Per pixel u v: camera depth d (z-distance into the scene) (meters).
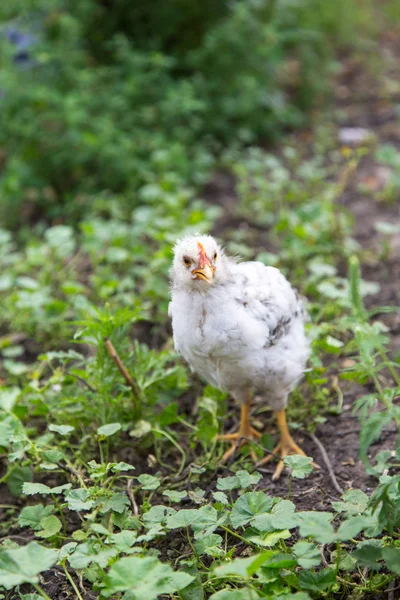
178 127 1.92
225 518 1.09
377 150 1.79
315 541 1.11
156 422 1.27
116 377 1.26
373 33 2.74
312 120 2.17
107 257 1.55
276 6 2.17
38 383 1.36
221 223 1.70
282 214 1.63
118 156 1.77
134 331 1.46
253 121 2.02
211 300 1.14
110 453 1.26
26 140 1.81
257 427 1.29
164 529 1.14
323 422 1.28
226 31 2.02
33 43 1.91
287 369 1.18
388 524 1.04
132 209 1.74
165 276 1.51
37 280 1.59
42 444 1.22
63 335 1.46
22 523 1.13
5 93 1.81
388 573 1.09
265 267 1.21
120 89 1.93
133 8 2.11
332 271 1.47
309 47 2.30
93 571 1.10
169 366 1.37
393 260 1.57
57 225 1.76
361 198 1.75
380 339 1.09
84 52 2.00
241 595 1.02
